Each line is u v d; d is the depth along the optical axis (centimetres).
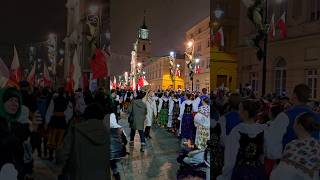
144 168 671
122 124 1255
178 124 1087
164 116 1405
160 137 1154
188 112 936
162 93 1298
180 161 342
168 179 585
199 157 318
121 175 615
